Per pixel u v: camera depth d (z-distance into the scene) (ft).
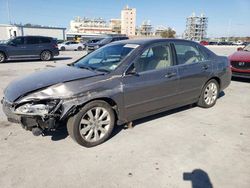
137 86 13.04
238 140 12.99
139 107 13.50
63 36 156.25
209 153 11.61
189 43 16.52
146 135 13.46
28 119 11.06
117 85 12.32
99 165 10.53
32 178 9.60
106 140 12.77
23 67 41.29
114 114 12.80
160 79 14.07
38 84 11.55
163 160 10.96
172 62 15.06
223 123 15.37
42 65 44.62
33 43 52.54
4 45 49.14
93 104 11.75
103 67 13.37
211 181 9.53
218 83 18.56
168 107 15.25
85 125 11.89
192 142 12.70
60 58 61.62
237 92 23.80
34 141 12.59
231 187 9.20
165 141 12.78
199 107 18.42
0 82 27.04
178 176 9.82
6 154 11.30
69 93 11.03
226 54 78.79
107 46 15.90
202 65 16.80
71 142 12.53
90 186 9.19
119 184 9.30
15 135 13.25
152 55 14.16
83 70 13.24
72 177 9.70
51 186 9.16
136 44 14.15
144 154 11.46
